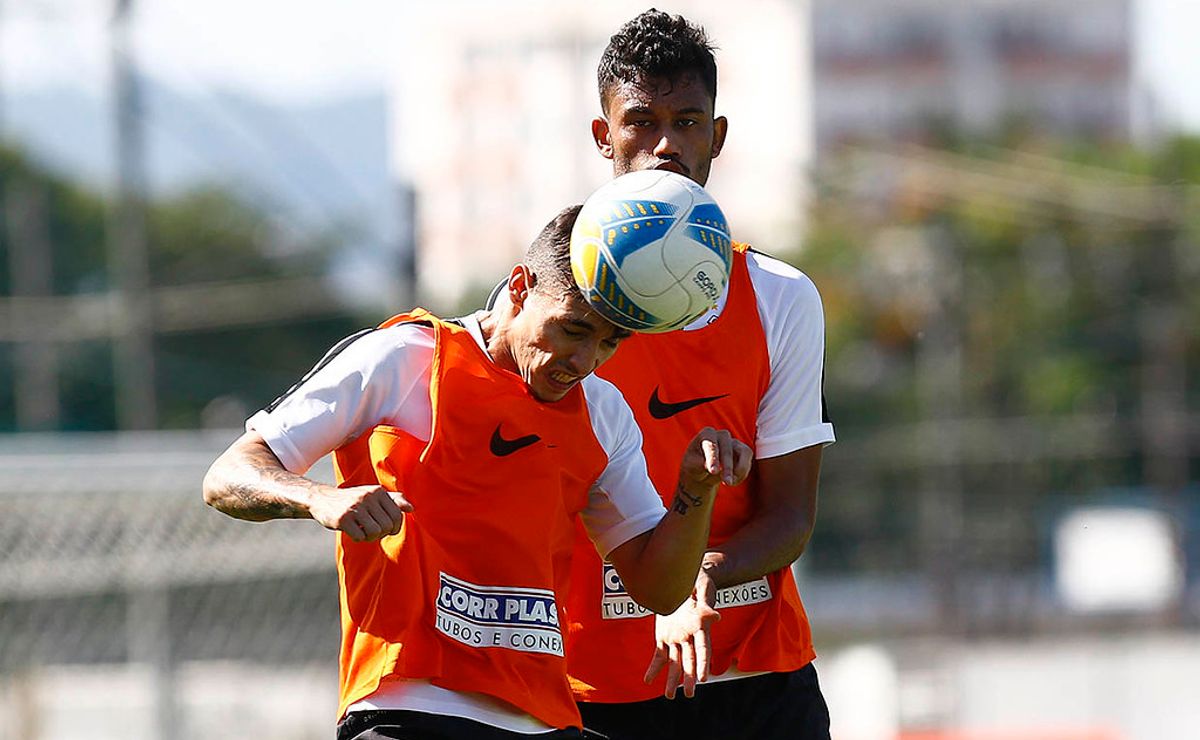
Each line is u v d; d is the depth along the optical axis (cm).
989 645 10838
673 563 1616
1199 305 14800
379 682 1538
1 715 3756
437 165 19775
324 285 16138
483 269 18162
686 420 1847
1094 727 7925
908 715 7025
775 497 1875
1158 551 10875
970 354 14488
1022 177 14800
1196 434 14025
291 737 4044
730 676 1894
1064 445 13750
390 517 1406
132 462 3450
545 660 1574
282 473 1475
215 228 16800
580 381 1622
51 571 3644
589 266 1488
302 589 4012
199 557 3750
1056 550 12206
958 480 12062
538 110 19275
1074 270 14912
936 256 12000
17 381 14488
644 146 1802
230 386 15625
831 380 15025
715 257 1512
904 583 13150
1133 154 16412
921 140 17325
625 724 1877
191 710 3959
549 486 1580
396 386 1559
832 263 15512
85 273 17100
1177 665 9700
